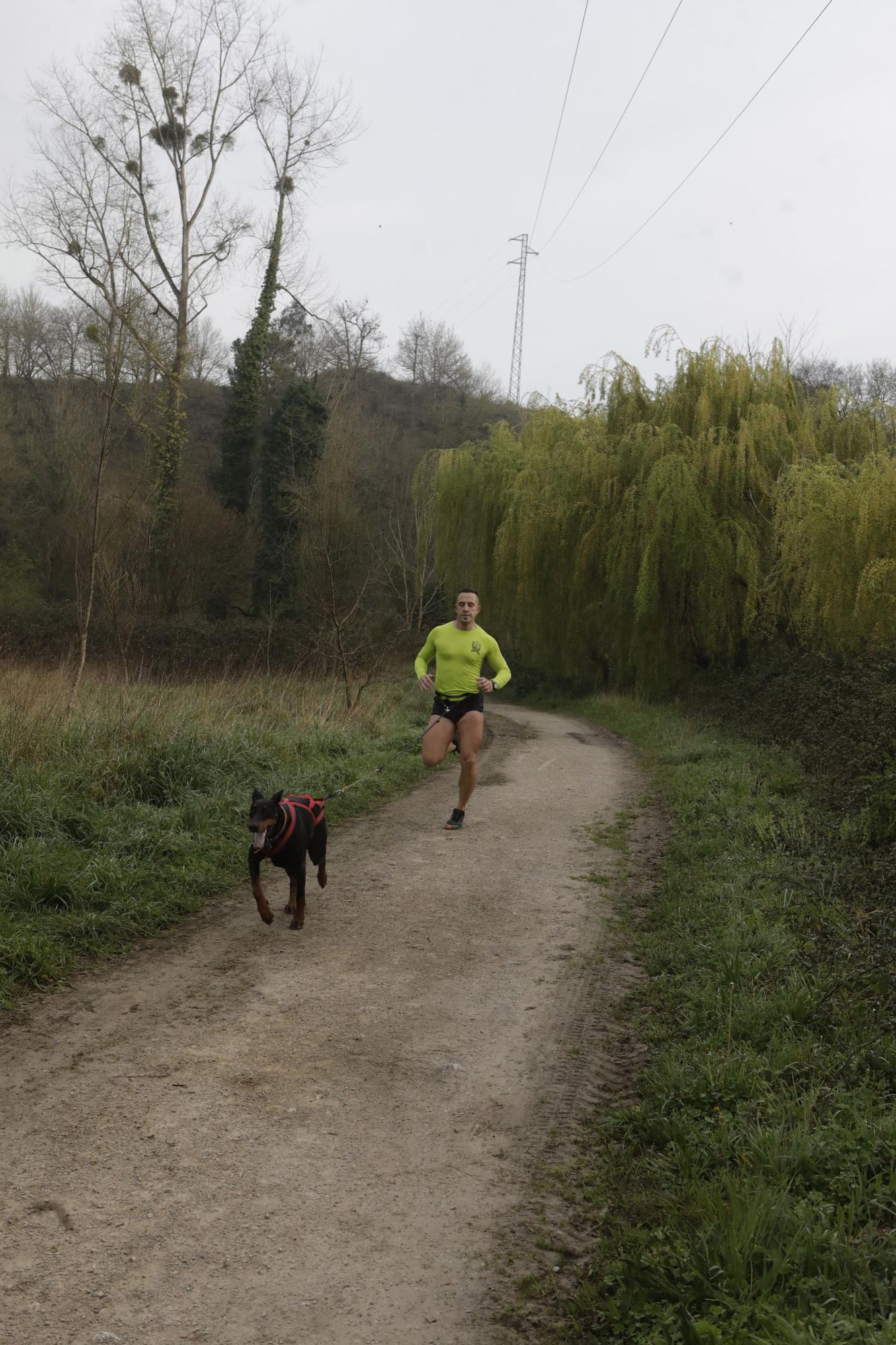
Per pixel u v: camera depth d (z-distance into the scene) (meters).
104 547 18.06
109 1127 3.61
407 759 11.61
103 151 27.33
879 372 39.84
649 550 16.53
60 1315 2.62
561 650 21.91
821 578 12.43
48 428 41.38
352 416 41.16
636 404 19.33
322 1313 2.71
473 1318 2.73
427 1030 4.59
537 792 10.54
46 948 5.21
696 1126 3.62
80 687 12.39
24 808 7.02
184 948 5.60
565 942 5.82
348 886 6.87
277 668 20.58
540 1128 3.76
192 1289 2.77
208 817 7.89
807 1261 2.78
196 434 50.78
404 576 34.31
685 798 9.64
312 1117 3.76
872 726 8.89
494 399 59.28
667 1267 2.80
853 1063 3.91
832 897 5.88
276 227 37.25
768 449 16.23
